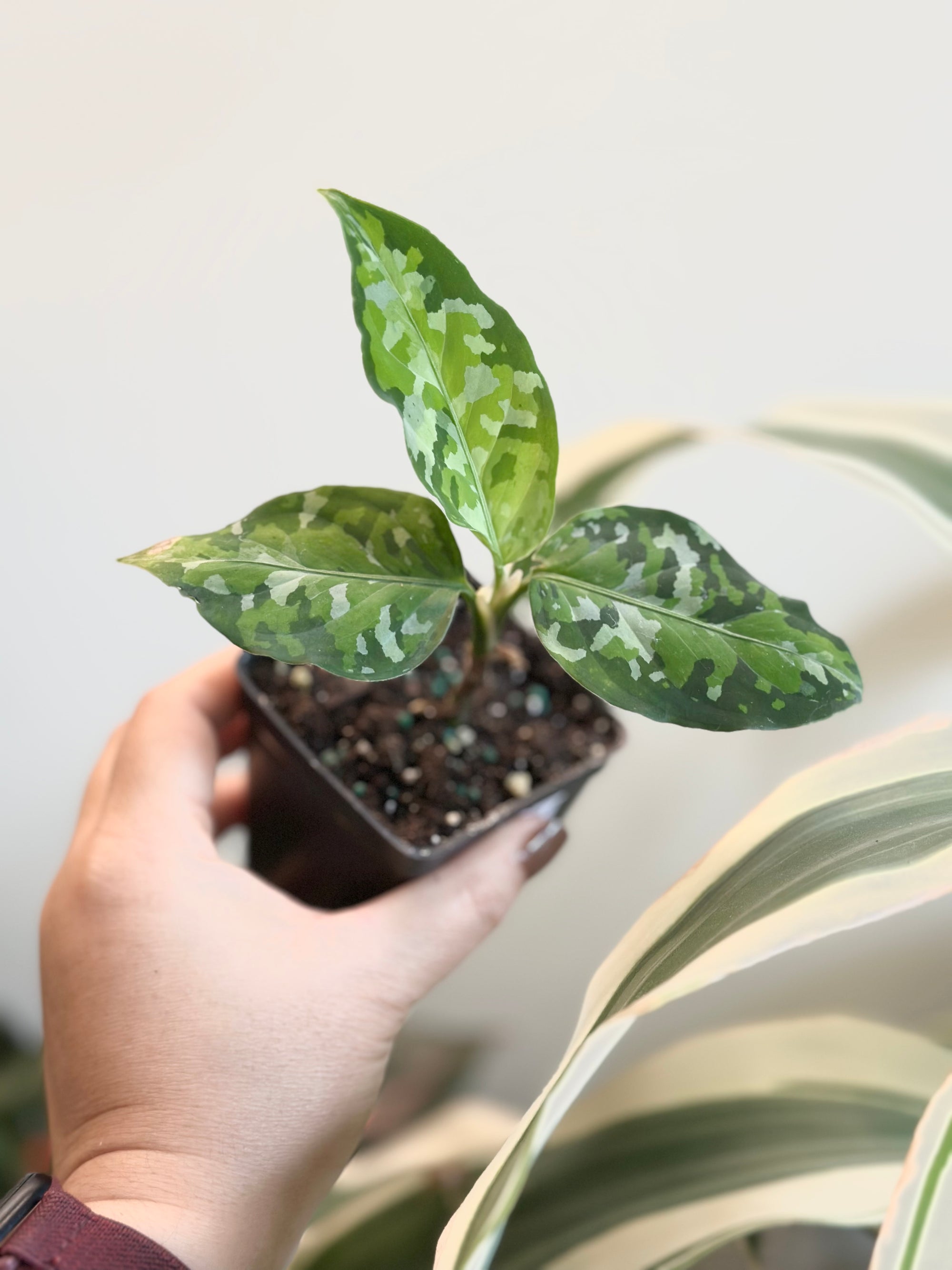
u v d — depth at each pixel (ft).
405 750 0.96
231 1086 0.85
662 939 0.69
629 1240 0.94
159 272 1.25
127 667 1.32
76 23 1.20
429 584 0.73
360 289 0.63
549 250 1.26
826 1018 1.07
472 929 0.93
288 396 1.28
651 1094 1.03
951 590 1.20
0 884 1.32
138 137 1.23
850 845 0.70
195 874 0.93
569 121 1.25
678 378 1.28
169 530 1.29
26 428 1.26
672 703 0.69
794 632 0.71
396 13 1.22
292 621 0.68
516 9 1.22
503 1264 0.94
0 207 1.23
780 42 1.22
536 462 0.71
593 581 0.73
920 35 1.22
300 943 0.90
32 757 1.32
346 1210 1.12
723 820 1.29
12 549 1.27
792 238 1.26
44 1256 0.70
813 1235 1.14
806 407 1.01
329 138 1.25
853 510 1.27
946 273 1.26
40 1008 1.33
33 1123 1.24
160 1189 0.82
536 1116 0.63
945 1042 1.14
